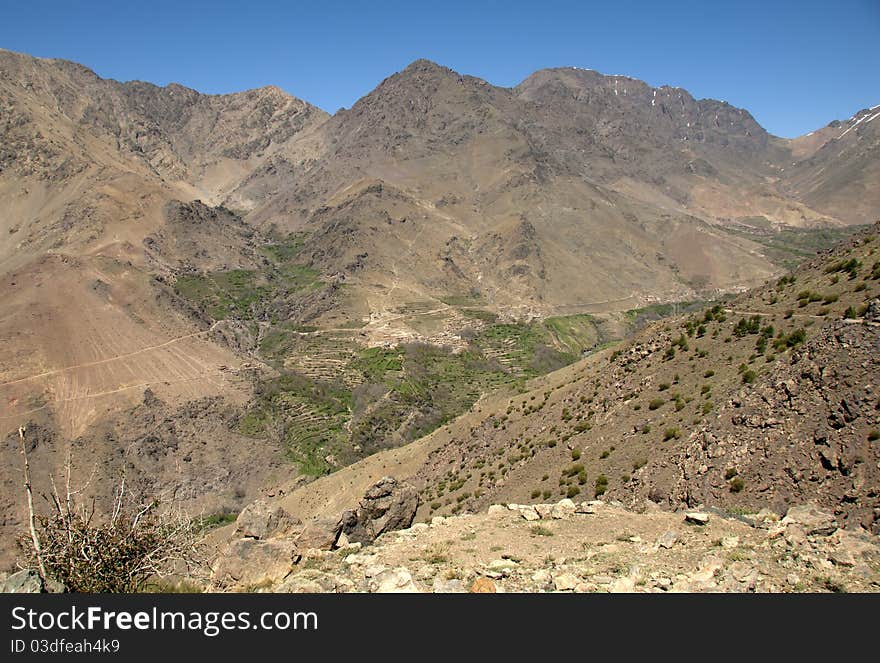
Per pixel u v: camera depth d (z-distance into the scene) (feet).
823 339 105.70
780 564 51.78
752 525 64.75
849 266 150.51
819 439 89.61
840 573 49.11
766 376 113.91
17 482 313.94
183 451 386.32
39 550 37.11
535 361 622.13
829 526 57.98
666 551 58.70
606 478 125.08
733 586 47.75
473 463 196.34
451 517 78.28
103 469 342.85
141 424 397.39
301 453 412.98
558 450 158.40
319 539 62.54
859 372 92.89
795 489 86.38
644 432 135.13
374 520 78.79
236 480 374.63
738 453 99.35
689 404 133.69
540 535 66.74
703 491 97.55
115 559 40.96
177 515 45.83
